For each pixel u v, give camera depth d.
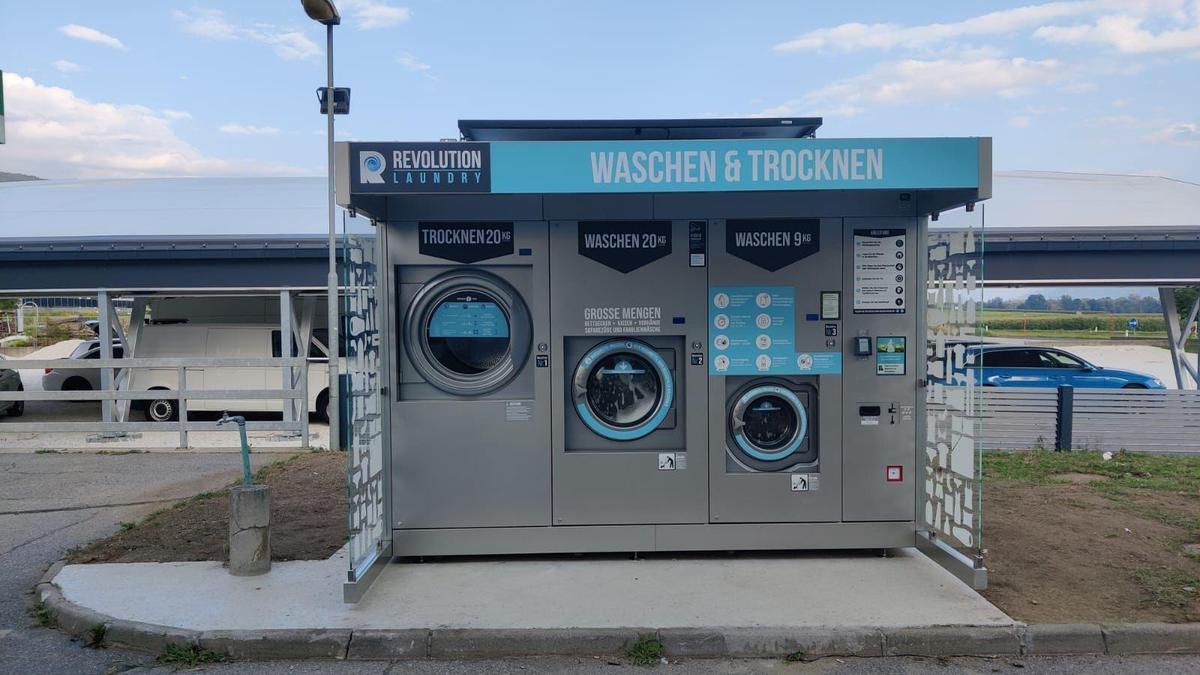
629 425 6.07
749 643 4.73
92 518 7.77
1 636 5.08
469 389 5.98
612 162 5.18
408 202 5.92
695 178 5.19
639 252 6.00
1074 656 4.73
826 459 6.06
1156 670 4.55
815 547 6.08
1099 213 14.60
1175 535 6.77
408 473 5.96
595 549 6.02
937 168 5.18
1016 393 11.20
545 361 5.98
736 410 6.07
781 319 6.04
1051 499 8.09
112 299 14.39
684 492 6.03
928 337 6.06
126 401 14.17
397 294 5.98
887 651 4.73
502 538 5.99
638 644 4.71
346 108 12.22
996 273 13.75
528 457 5.99
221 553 6.41
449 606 5.19
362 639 4.74
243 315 15.67
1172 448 11.00
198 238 13.37
